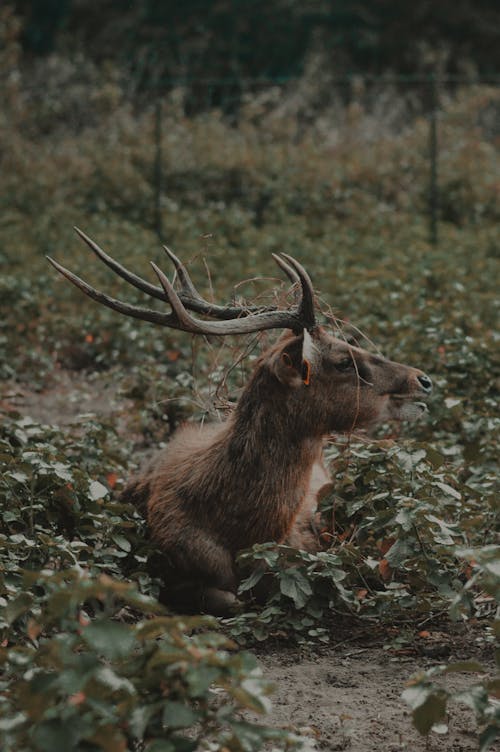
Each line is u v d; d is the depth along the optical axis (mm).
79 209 25344
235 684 3580
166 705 3484
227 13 43219
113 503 6590
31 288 16031
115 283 16562
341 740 4672
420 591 6172
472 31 42375
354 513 6840
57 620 3969
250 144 28391
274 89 32500
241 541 6461
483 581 4199
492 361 10312
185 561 6523
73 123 31469
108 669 3455
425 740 4672
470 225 24703
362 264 18359
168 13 43719
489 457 8312
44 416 11617
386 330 12281
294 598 5840
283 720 4895
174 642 3592
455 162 26859
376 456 6746
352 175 26844
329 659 5766
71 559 5719
